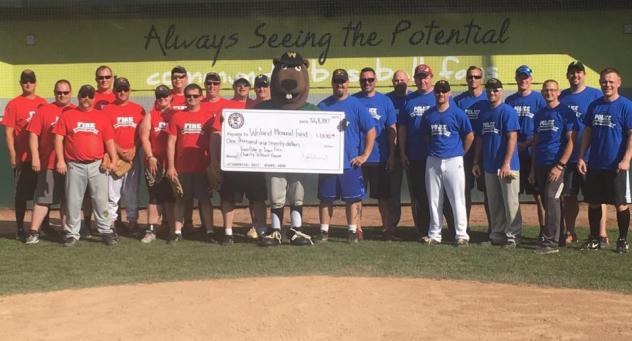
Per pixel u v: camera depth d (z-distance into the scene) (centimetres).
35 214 964
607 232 1036
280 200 932
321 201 945
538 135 898
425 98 962
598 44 1355
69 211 941
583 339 555
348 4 1364
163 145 967
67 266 821
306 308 628
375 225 1138
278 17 1380
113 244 944
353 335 563
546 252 874
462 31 1367
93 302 661
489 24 1365
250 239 984
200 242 962
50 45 1401
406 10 1369
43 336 566
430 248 906
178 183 932
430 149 924
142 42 1395
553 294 684
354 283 719
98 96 1034
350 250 895
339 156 919
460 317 608
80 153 929
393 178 977
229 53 1390
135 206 1038
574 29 1357
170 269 798
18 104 984
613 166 868
